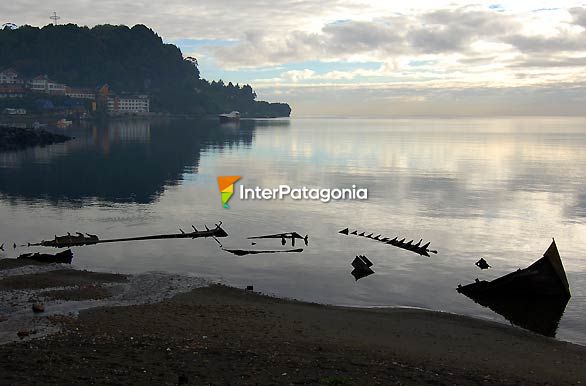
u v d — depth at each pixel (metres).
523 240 44.25
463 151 134.38
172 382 15.79
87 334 21.31
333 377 16.67
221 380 16.11
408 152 130.25
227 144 149.00
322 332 23.33
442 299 30.50
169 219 51.09
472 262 38.12
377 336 23.38
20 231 45.25
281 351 19.64
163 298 28.20
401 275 34.84
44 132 142.38
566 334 25.80
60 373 16.25
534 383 18.12
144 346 19.44
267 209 56.66
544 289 30.80
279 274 34.59
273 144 153.38
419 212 55.22
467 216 53.28
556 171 91.00
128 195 64.25
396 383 16.61
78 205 57.41
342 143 161.88
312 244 42.34
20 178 75.94
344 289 31.86
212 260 37.50
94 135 173.88
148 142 147.88
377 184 74.75
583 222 50.84
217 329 22.67
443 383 16.95
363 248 41.25
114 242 41.97
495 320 27.22
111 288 29.77
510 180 79.12
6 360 17.44
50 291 28.56
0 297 27.33
